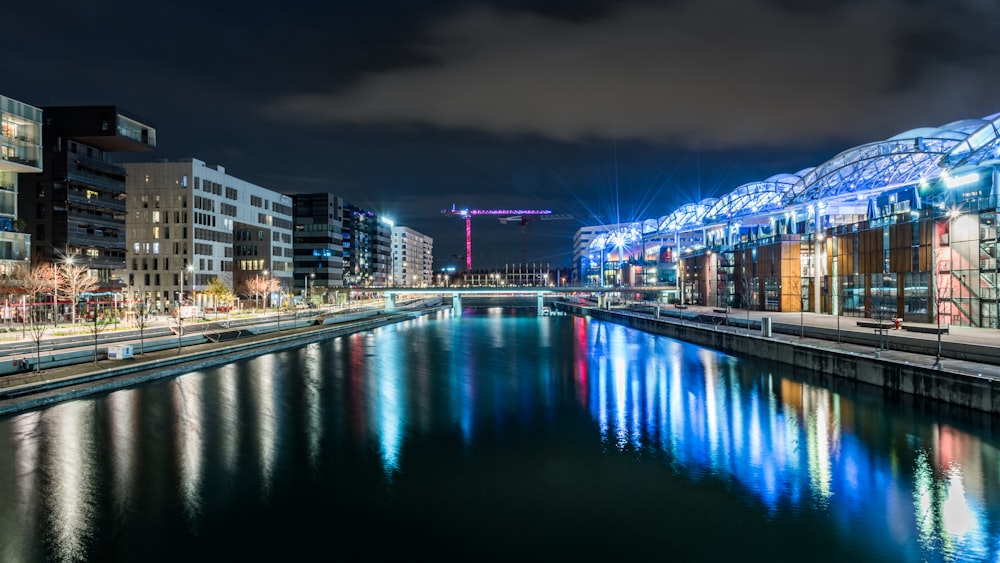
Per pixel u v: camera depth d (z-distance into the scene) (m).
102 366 61.56
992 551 27.89
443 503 33.34
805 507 32.59
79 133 108.38
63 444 41.41
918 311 79.75
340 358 88.19
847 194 102.38
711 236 168.38
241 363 78.50
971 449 40.31
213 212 136.75
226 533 29.52
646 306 164.88
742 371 72.81
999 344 52.81
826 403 53.56
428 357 91.00
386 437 45.66
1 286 82.81
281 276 171.62
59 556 27.11
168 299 128.25
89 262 110.19
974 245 70.19
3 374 54.59
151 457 39.66
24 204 105.62
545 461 40.38
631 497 34.16
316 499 33.75
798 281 113.81
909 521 30.75
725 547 28.33
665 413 53.25
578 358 89.88
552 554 27.70
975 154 73.44
